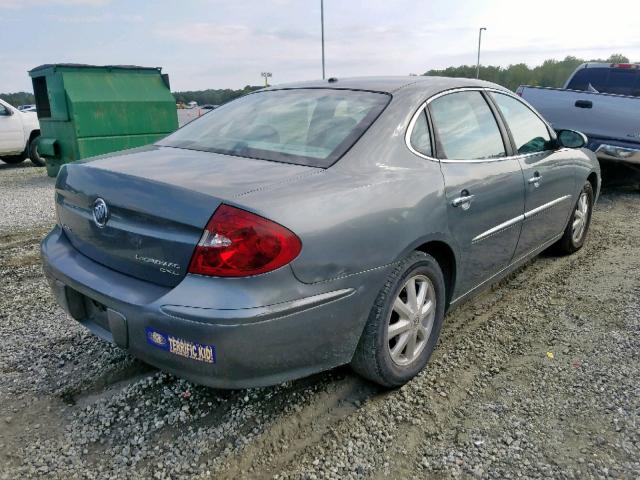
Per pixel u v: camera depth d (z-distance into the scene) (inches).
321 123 110.4
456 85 131.0
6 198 330.3
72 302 102.9
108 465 88.8
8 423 98.7
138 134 405.4
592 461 89.6
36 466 88.4
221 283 80.3
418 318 110.6
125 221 90.6
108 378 113.6
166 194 85.3
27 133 501.0
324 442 94.5
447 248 115.7
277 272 81.5
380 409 103.9
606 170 338.0
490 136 136.0
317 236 85.7
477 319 144.3
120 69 401.4
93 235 97.7
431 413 102.7
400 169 105.0
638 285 167.8
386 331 102.0
